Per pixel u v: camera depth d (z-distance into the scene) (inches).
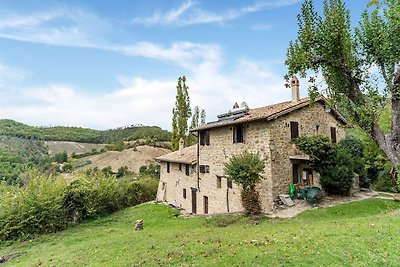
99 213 976.9
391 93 293.9
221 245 399.9
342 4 315.3
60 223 839.1
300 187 731.4
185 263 342.6
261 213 692.1
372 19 312.5
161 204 1133.1
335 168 730.8
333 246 344.2
